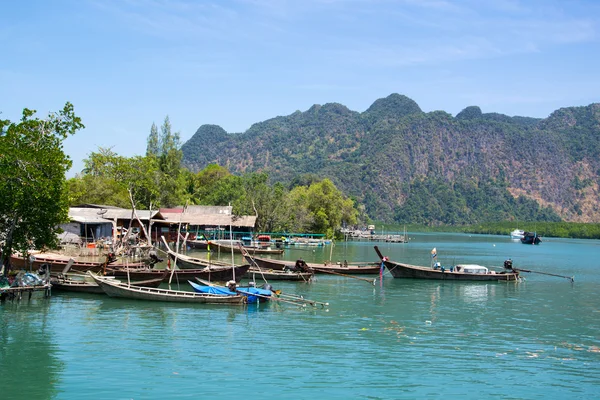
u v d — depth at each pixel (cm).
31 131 3841
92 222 7062
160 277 4603
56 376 2358
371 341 3030
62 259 5091
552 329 3469
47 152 3831
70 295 4088
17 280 3878
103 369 2453
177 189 12325
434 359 2722
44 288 3919
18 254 4681
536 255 11869
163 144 13700
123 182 10181
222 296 3866
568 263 9419
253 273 4822
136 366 2502
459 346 2983
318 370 2509
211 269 4653
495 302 4516
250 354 2722
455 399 2222
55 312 3519
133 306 3756
